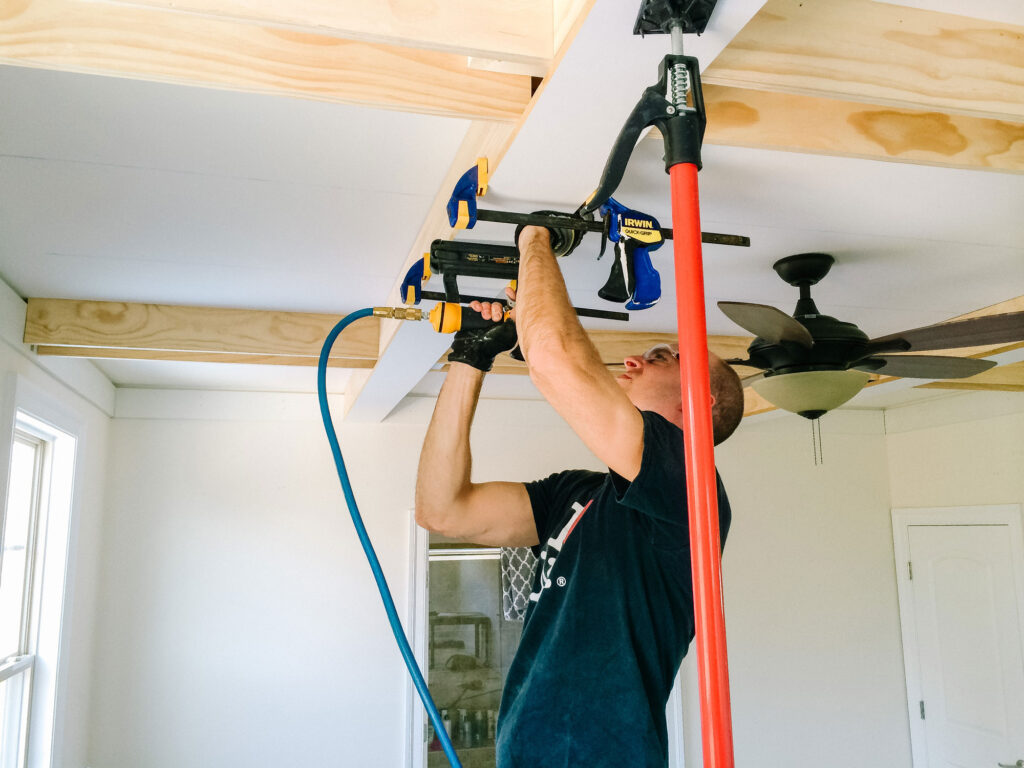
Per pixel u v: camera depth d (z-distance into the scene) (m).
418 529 4.04
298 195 1.73
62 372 2.90
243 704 3.76
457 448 1.57
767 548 4.47
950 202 1.74
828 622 4.47
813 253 2.04
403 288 1.46
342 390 4.02
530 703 1.17
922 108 1.12
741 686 4.29
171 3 0.88
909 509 4.56
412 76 1.11
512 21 0.98
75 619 3.27
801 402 1.94
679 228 0.69
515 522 1.62
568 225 1.20
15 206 1.78
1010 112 1.12
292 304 2.55
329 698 3.85
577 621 1.20
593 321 2.74
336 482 4.04
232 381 3.78
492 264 1.32
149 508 3.81
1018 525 3.88
